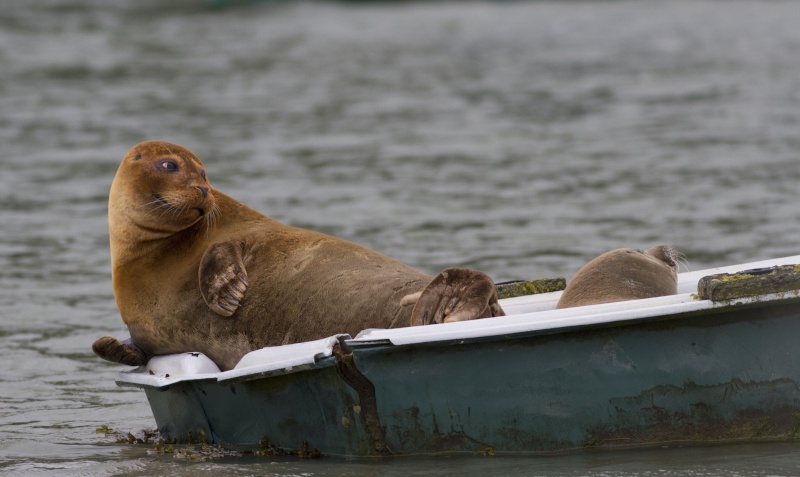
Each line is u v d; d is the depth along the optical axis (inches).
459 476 792.9
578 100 3499.0
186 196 1003.9
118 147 2829.7
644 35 5142.7
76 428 1045.2
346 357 831.7
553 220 1924.2
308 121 3255.4
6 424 1054.4
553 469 799.1
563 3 6963.6
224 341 993.5
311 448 896.3
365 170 2492.6
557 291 1106.1
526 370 831.7
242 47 5177.2
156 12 6840.6
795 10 5974.4
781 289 819.4
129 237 1031.6
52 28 5861.2
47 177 2454.5
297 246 1010.7
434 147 2790.4
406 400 837.8
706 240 1726.1
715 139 2748.5
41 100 3678.6
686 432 849.5
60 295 1539.1
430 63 4500.5
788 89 3533.5
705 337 832.9
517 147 2755.9
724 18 5703.7
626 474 778.8
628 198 2101.4
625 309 829.8
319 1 7583.7
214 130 3107.8
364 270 973.2
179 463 892.0
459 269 897.5
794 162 2406.5
